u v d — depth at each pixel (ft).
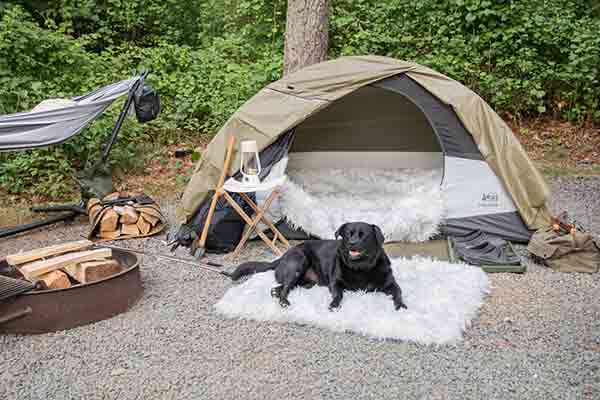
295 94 15.06
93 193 18.03
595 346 9.78
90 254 11.76
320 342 10.11
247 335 10.44
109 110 23.86
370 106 20.72
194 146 25.75
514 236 14.93
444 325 10.25
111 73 26.68
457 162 14.83
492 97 27.45
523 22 27.04
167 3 34.71
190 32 35.27
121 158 23.52
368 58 15.38
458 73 26.96
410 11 29.04
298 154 22.13
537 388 8.57
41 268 11.08
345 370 9.17
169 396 8.61
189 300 12.10
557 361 9.32
